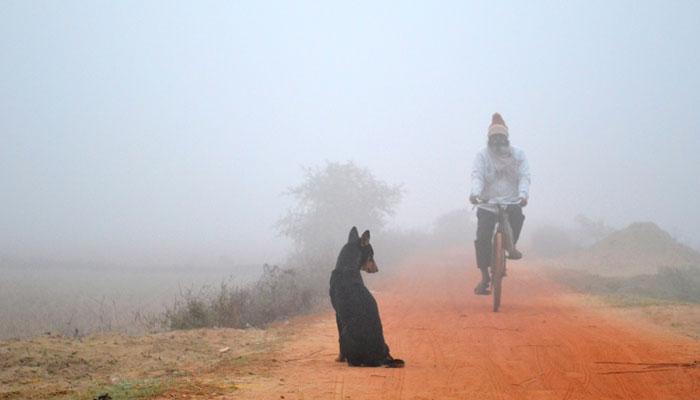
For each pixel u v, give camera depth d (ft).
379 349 34.71
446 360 36.29
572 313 54.44
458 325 48.65
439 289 74.33
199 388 29.04
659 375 31.99
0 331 62.49
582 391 29.25
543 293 69.92
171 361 37.29
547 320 50.60
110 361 36.99
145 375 33.53
